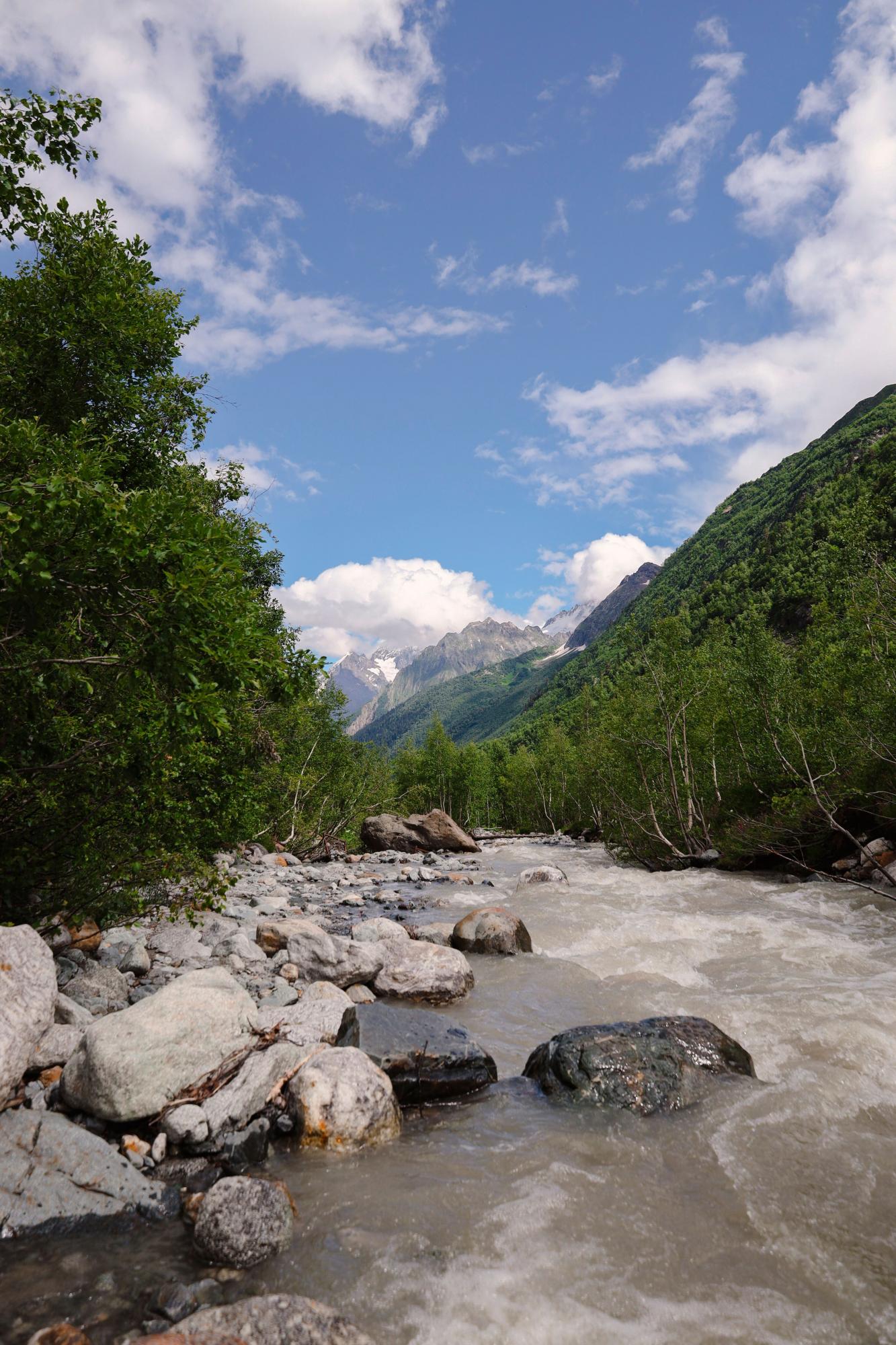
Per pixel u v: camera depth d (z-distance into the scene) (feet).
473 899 57.06
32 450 17.80
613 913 46.85
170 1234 13.41
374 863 91.45
